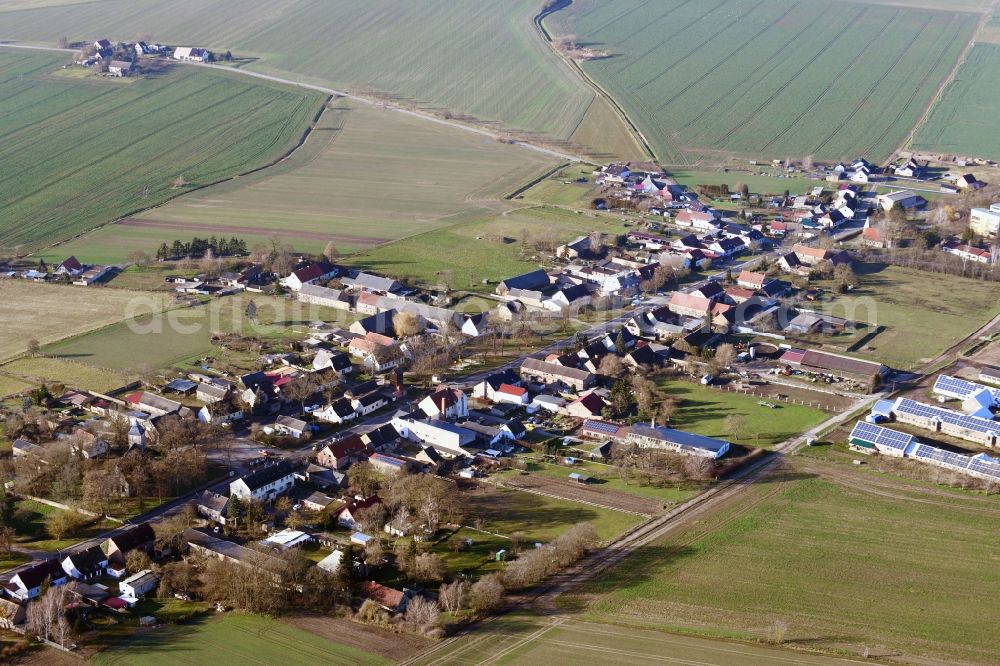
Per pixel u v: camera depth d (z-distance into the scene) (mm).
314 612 196125
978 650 183875
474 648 184250
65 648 185125
